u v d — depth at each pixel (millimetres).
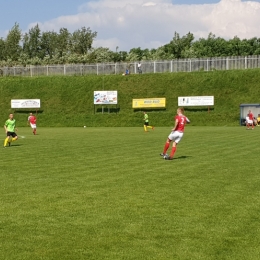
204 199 11109
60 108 67188
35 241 7973
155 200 11062
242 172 15336
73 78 74000
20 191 12406
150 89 68562
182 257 7137
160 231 8477
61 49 125500
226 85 66625
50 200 11195
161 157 20094
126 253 7332
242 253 7285
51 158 20250
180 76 70312
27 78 76188
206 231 8438
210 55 118625
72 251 7453
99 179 14273
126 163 18094
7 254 7348
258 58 73125
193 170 15938
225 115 60094
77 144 27969
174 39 107750
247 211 9867
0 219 9414
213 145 25750
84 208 10312
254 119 53750
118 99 67375
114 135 37469
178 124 19094
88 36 117750
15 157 20891
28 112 67312
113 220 9258
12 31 116812
